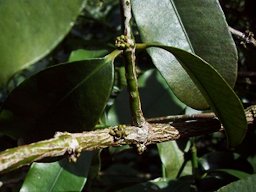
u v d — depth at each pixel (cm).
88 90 23
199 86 23
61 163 30
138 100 22
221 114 24
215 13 25
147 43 22
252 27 40
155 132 23
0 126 23
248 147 38
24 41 16
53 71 22
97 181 46
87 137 20
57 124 23
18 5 17
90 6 52
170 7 25
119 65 36
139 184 33
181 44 25
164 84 33
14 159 17
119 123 32
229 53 25
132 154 58
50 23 17
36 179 29
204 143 44
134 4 24
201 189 34
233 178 33
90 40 44
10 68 16
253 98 40
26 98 23
